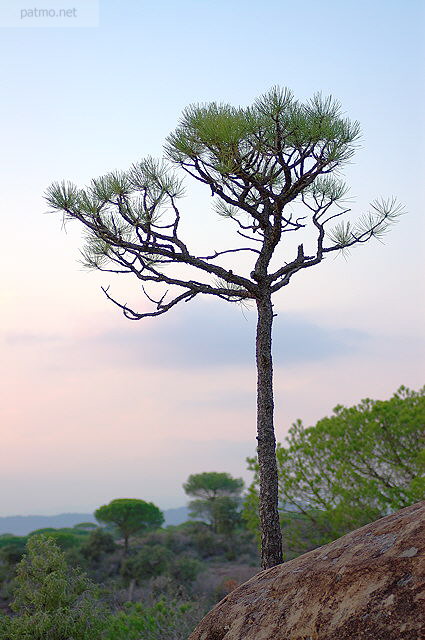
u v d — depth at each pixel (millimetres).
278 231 8750
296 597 4520
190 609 11703
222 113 8328
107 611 10227
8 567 23109
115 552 29781
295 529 14508
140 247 8812
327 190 10086
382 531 4719
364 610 3865
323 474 14680
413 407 14812
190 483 42562
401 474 14422
